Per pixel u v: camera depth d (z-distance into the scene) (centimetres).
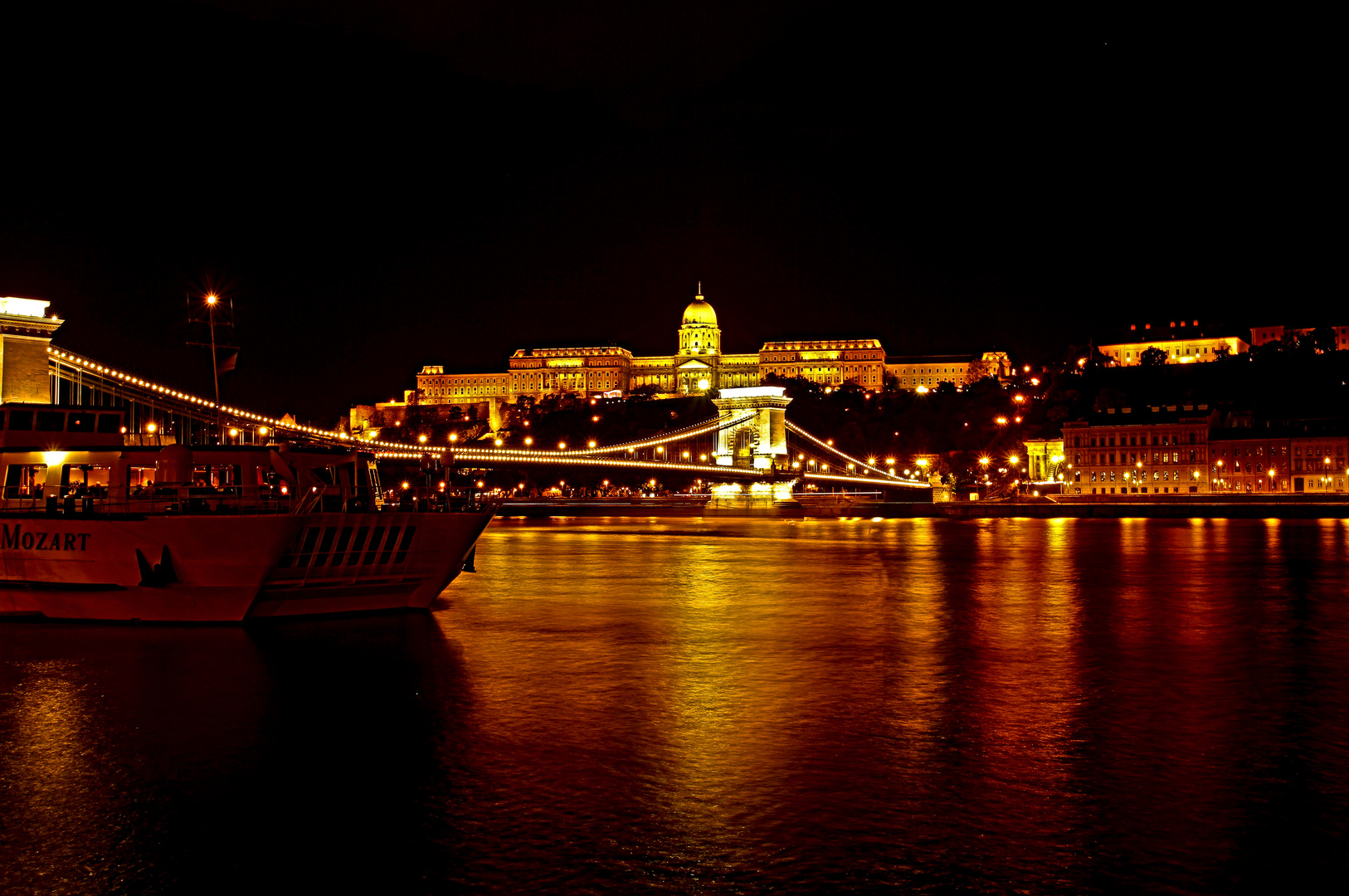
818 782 2125
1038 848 1789
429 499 4634
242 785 2123
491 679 3139
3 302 4962
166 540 3744
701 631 4141
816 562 7744
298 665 3284
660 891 1638
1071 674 3241
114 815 1967
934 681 3134
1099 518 15650
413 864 1742
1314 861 1736
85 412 4416
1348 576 6412
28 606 3997
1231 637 3991
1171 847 1792
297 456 4278
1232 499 16838
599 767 2233
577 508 19475
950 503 17575
